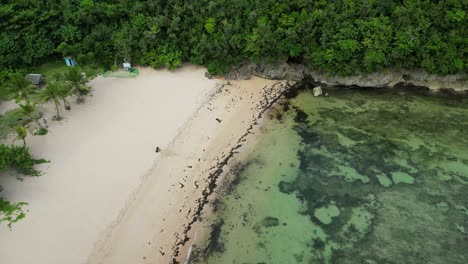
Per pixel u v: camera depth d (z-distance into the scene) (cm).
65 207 3406
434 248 3228
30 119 4209
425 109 4625
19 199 3444
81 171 3716
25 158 3662
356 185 3753
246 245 3247
